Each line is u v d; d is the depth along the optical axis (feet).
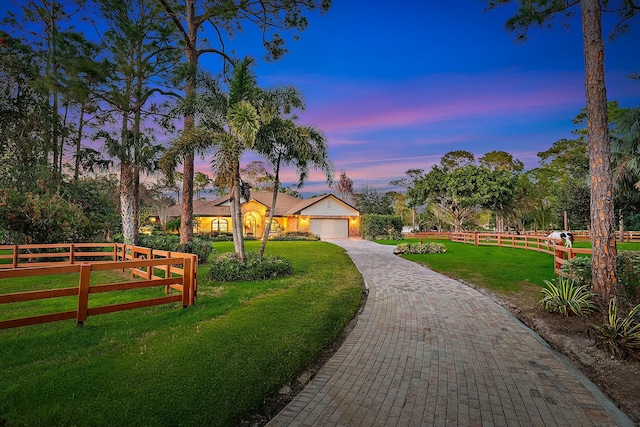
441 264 44.19
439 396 11.64
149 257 28.73
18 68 50.70
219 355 13.78
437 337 17.66
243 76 33.06
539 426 9.93
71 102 50.85
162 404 10.37
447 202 117.60
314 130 36.14
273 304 21.68
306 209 112.68
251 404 11.16
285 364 13.79
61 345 14.56
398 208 191.21
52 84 44.42
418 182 121.19
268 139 33.76
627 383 12.55
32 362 12.96
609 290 19.86
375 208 166.50
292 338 16.17
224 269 30.42
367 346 16.43
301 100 35.53
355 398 11.55
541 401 11.29
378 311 22.68
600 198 20.62
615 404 11.40
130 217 47.42
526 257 50.11
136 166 48.39
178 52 55.72
